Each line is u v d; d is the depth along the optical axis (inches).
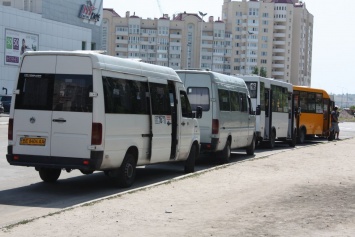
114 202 409.1
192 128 629.0
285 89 1152.2
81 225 328.8
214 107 706.2
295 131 1198.3
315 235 322.0
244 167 689.0
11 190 482.6
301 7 6653.5
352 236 322.0
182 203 417.7
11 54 2819.9
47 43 3100.4
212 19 6318.9
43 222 333.4
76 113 454.6
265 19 6378.0
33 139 463.5
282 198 456.1
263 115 1029.8
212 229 329.7
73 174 598.5
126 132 492.1
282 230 332.2
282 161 784.9
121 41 6230.3
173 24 6161.4
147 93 532.1
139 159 521.7
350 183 563.8
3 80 2778.1
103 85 460.1
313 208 411.8
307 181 571.8
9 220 357.4
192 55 6176.2
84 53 457.1
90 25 3838.6
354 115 4980.3
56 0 3454.7
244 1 6343.5
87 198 449.1
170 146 578.2
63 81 459.8
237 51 6363.2
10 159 468.4
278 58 6481.3
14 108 469.1
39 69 466.3
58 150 458.0
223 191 485.7
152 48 6225.4
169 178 594.9
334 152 980.6
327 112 1449.3
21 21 2883.9
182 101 607.2
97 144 451.8
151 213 373.7
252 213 384.8
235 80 808.9
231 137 775.1
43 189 491.5
